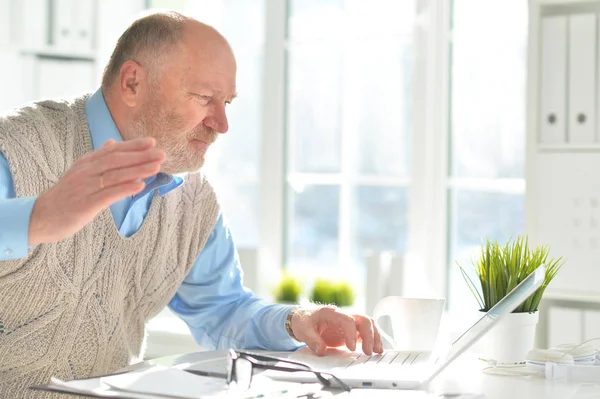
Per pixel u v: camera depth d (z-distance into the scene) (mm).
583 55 2375
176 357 1320
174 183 1479
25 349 1341
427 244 2842
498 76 2785
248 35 3191
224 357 1291
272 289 2867
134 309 1505
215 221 1575
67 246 1349
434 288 2834
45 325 1353
